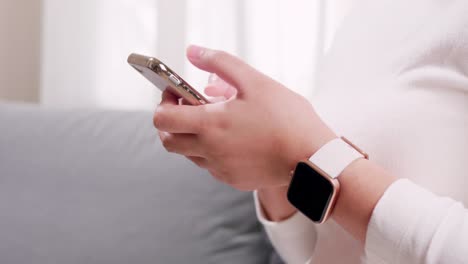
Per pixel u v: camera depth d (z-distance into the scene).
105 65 1.52
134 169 1.16
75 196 1.15
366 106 0.51
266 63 1.32
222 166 0.45
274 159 0.43
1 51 1.62
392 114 0.48
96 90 1.53
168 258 1.09
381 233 0.37
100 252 1.10
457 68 0.45
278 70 1.31
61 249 1.11
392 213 0.37
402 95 0.48
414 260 0.35
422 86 0.47
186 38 1.42
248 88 0.42
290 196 0.42
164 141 0.46
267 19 1.30
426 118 0.45
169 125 0.42
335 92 0.57
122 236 1.11
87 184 1.15
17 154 1.20
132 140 1.20
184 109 0.42
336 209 0.41
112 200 1.14
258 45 1.32
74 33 1.52
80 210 1.13
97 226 1.12
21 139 1.22
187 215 1.11
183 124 0.42
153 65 0.40
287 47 1.29
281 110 0.42
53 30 1.53
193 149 0.44
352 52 0.57
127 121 1.24
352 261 0.50
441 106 0.45
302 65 1.27
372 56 0.54
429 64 0.47
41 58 1.68
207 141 0.43
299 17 1.26
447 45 0.45
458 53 0.45
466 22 0.44
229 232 1.11
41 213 1.14
